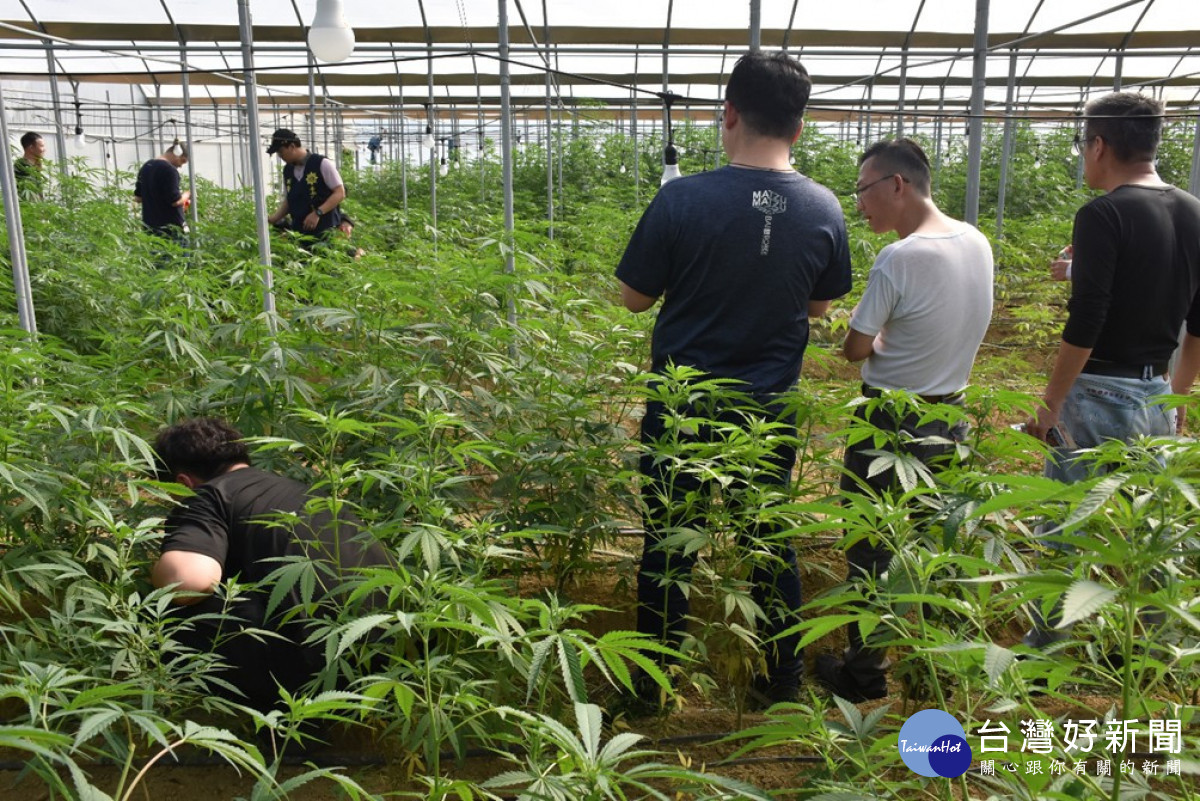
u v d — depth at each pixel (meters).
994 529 2.91
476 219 13.30
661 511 3.69
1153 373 3.87
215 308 5.32
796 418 3.58
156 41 13.70
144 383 4.30
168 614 3.18
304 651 3.08
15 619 3.62
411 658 2.89
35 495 2.96
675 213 3.61
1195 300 3.88
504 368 4.32
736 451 3.22
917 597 1.88
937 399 3.75
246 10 5.77
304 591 2.59
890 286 3.62
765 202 3.60
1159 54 13.57
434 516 2.75
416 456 3.19
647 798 2.93
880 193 3.79
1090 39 13.49
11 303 6.76
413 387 3.99
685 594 3.34
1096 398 3.86
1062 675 1.84
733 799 1.99
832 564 4.75
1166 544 1.58
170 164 11.98
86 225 9.93
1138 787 1.92
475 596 2.02
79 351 7.56
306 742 3.28
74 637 2.79
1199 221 3.72
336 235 9.19
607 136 18.78
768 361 3.73
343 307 4.78
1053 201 15.52
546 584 4.43
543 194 17.48
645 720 3.53
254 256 8.59
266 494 3.28
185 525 3.14
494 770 3.10
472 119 33.44
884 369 3.76
